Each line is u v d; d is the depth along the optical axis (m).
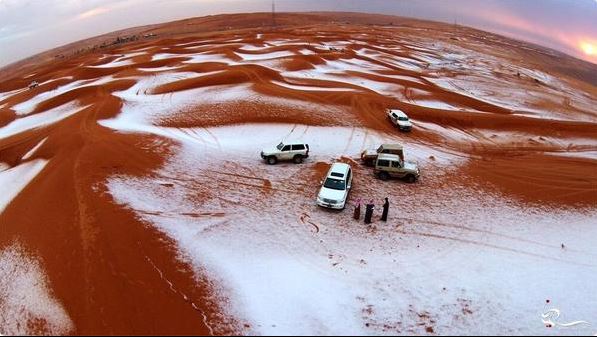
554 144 38.97
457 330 16.61
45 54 140.62
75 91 50.34
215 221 23.48
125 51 89.69
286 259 20.64
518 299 18.45
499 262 20.97
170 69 60.81
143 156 30.78
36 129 39.47
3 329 16.19
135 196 25.09
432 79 65.44
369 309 17.56
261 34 105.31
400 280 19.39
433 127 41.66
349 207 25.58
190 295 17.67
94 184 25.70
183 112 41.59
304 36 100.88
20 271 19.17
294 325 16.55
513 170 32.19
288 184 28.27
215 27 142.62
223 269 19.61
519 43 127.56
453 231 23.52
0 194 27.53
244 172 29.81
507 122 43.75
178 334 15.66
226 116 40.31
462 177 30.50
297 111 41.78
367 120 41.62
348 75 60.41
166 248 20.44
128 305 16.80
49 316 16.53
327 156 33.09
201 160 31.38
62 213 22.97
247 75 52.91
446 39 113.75
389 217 24.61
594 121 51.09
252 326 16.41
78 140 33.53
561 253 21.92
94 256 19.28
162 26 159.25
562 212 26.02
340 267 20.16
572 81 80.50
